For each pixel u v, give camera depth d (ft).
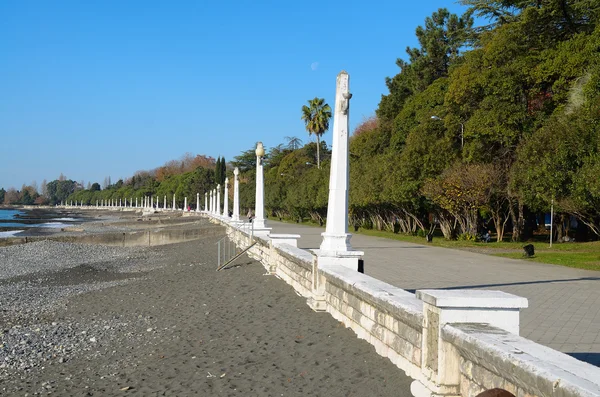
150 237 160.56
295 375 26.91
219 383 28.17
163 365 33.63
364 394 22.31
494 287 49.60
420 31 201.05
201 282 69.21
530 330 31.91
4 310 60.70
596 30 87.97
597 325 33.27
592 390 11.20
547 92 108.17
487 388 15.70
